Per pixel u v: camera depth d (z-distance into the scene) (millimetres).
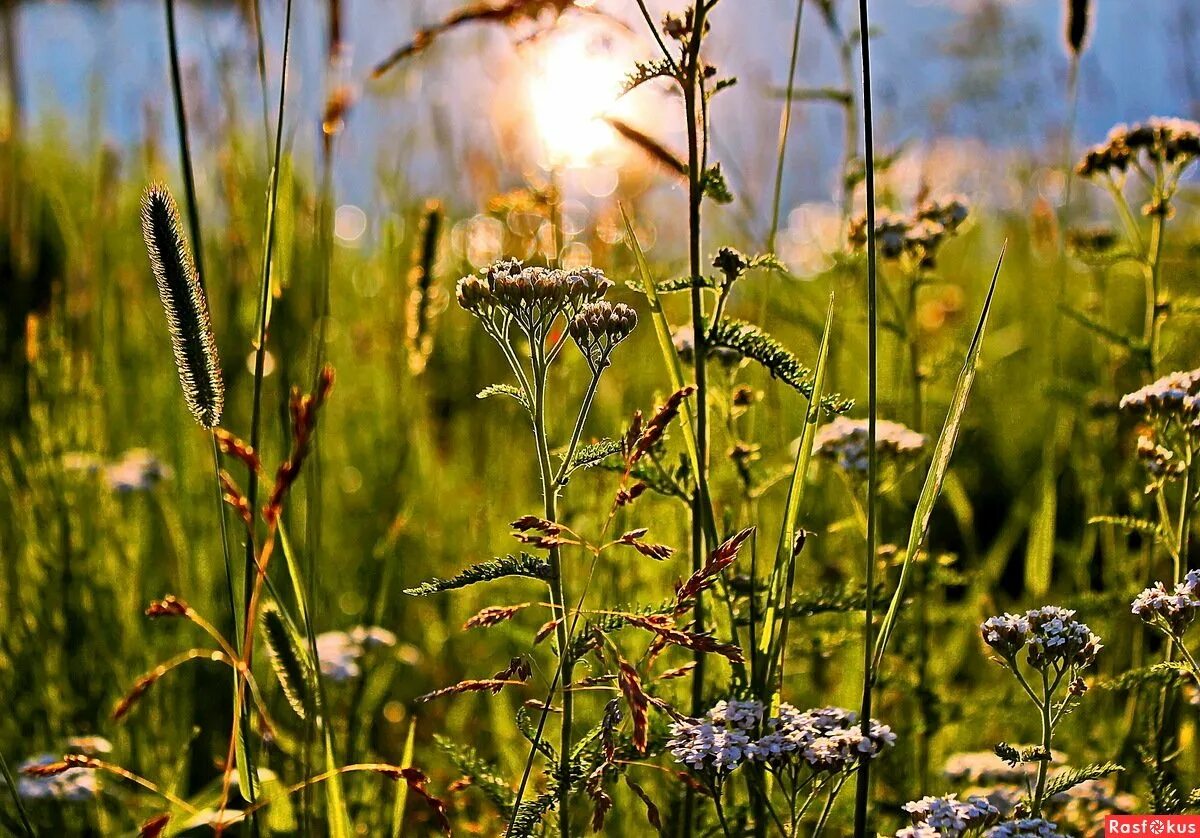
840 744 898
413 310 1112
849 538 1164
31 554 1129
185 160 938
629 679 868
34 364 1182
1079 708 1097
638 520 1087
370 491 1416
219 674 1160
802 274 1592
